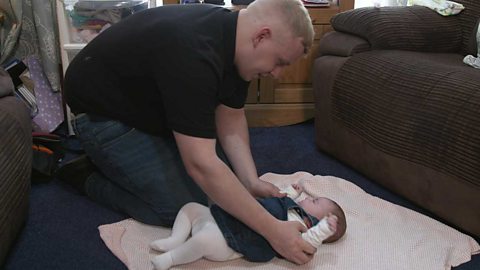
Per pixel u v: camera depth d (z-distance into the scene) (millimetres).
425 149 1487
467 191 1381
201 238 1208
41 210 1544
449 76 1494
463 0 2082
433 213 1562
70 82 1404
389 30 1882
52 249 1344
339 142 1925
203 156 1115
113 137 1383
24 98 2041
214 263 1258
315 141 2117
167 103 1130
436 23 2008
